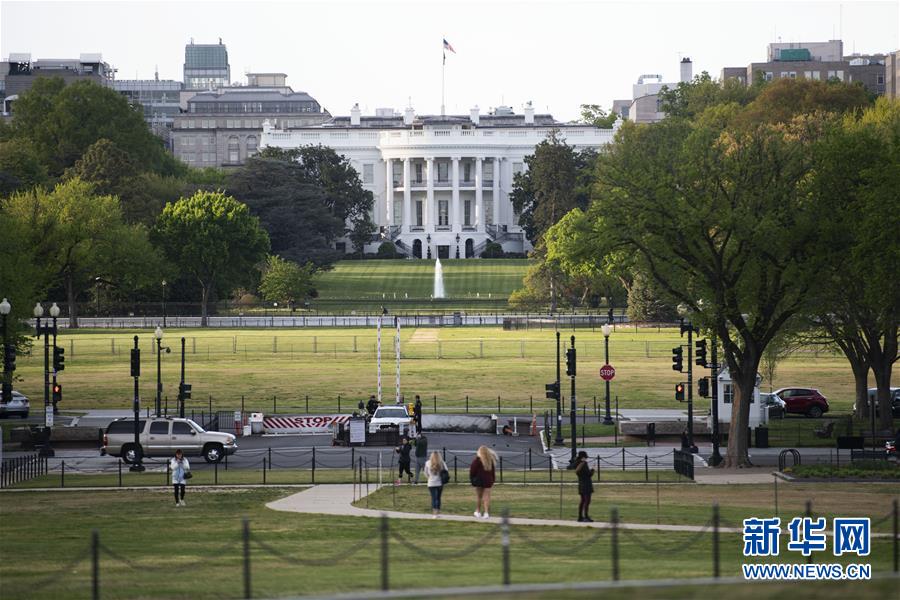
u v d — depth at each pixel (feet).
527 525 452.76
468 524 454.81
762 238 637.30
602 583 311.88
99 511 502.38
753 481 585.22
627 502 515.91
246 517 477.77
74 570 370.94
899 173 653.30
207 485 586.86
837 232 651.66
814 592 305.53
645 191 652.89
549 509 495.00
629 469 647.15
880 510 483.51
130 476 628.69
